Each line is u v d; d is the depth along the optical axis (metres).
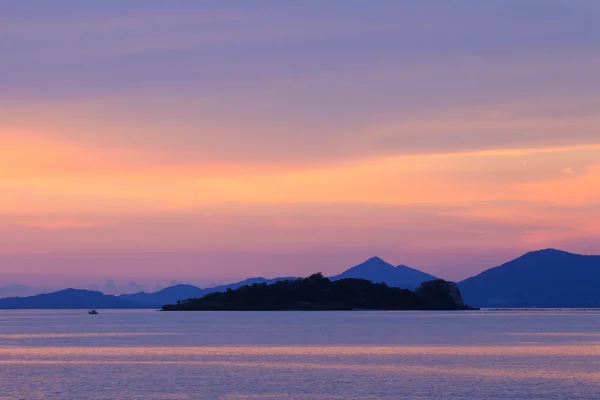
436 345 153.75
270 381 93.88
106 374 101.31
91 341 172.50
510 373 101.06
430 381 93.38
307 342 164.50
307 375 99.56
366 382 92.75
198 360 121.00
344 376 98.44
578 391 85.06
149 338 183.25
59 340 178.00
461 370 104.81
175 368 108.62
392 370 105.12
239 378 96.81
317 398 81.19
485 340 170.25
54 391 86.25
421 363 114.81
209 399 80.75
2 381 94.25
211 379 95.81
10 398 81.94
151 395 83.44
